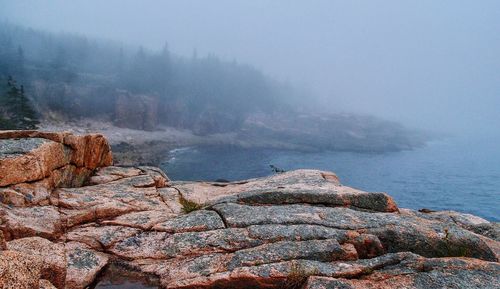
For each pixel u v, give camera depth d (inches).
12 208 416.8
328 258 363.3
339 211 467.2
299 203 507.5
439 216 566.9
